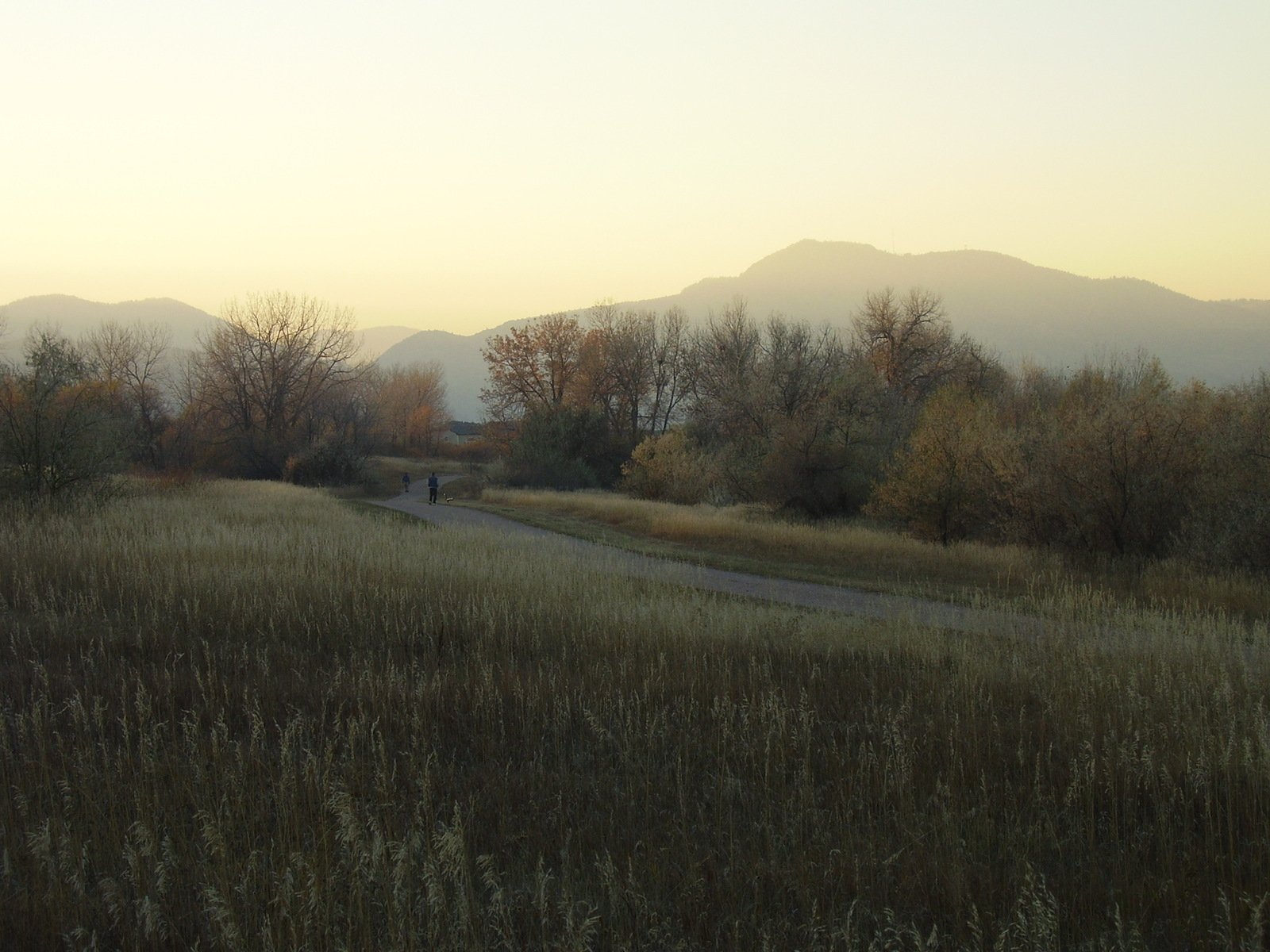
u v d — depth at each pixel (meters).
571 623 11.52
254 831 5.36
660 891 4.91
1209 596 15.40
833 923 4.41
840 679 9.25
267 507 27.41
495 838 5.48
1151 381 20.73
